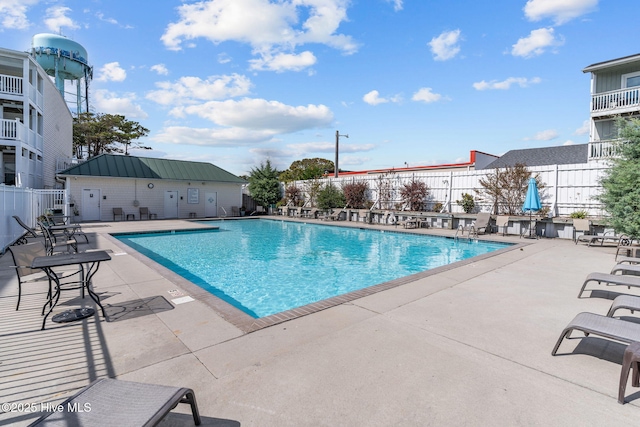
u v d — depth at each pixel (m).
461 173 15.38
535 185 11.89
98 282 5.45
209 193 24.16
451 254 10.52
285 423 2.04
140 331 3.48
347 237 14.19
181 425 2.01
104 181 19.88
